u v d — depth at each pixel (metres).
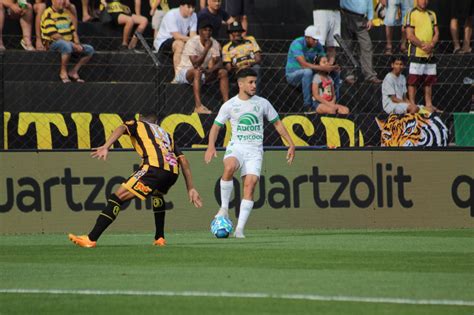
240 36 42.88
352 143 41.16
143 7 49.16
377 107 44.00
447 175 39.62
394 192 39.06
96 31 46.50
